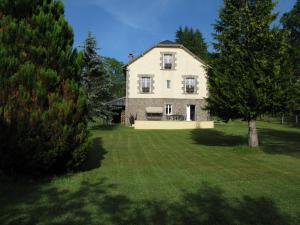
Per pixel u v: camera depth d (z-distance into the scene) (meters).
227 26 16.84
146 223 6.14
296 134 27.22
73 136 10.21
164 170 11.38
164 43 37.50
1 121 9.02
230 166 12.18
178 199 7.70
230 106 16.03
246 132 28.89
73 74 10.62
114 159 13.96
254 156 14.67
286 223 6.12
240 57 16.11
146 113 36.84
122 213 6.69
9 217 6.39
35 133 9.26
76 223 6.10
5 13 9.69
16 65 9.32
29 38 9.64
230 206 7.16
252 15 16.23
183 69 37.19
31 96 9.37
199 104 37.22
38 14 10.06
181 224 6.09
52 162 9.79
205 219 6.34
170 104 37.03
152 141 21.62
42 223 6.08
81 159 10.78
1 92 9.09
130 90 36.81
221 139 23.08
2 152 9.14
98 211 6.80
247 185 9.08
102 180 9.73
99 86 30.78
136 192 8.33
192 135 26.11
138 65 36.91
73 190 8.51
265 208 7.01
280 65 15.52
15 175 9.61
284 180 9.71
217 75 16.44
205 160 13.66
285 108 15.75
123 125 37.59
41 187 8.82
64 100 9.88
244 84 15.46
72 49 10.84
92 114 30.45
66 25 10.68
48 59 9.87
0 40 9.38
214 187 8.87
